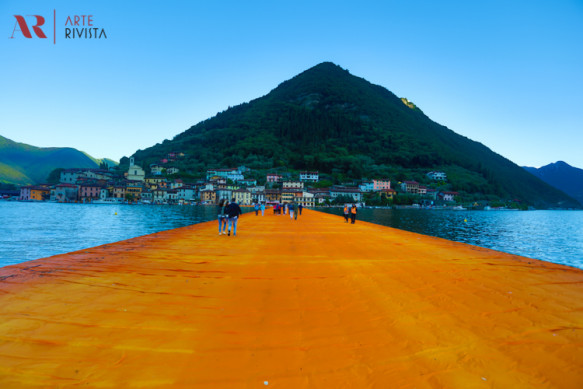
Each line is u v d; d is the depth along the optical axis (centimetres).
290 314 385
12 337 306
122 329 330
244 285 518
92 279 538
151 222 5088
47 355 274
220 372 252
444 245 1055
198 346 296
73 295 445
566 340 312
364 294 471
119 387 231
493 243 3306
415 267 672
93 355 275
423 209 13862
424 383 238
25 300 418
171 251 865
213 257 780
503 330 337
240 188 14162
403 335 324
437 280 558
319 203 14000
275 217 3109
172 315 375
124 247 938
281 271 627
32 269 607
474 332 332
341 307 412
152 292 470
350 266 681
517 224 6519
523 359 275
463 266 684
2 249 2144
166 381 240
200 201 13475
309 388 231
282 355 281
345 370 257
